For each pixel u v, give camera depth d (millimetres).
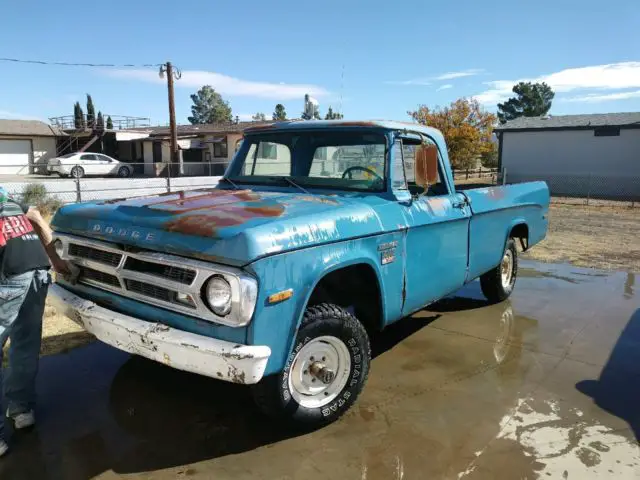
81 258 3561
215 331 2877
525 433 3434
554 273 8008
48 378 4145
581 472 3021
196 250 2900
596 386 4145
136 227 3242
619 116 26500
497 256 5684
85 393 3912
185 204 3498
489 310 6129
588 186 23938
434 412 3703
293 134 4504
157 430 3424
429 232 4277
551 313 6012
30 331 3379
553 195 24172
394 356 4730
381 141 4082
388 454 3184
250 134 4805
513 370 4438
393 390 4043
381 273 3721
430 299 4461
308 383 3361
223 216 3109
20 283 3170
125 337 3146
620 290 7000
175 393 3936
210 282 2852
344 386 3514
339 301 3826
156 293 3123
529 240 6500
